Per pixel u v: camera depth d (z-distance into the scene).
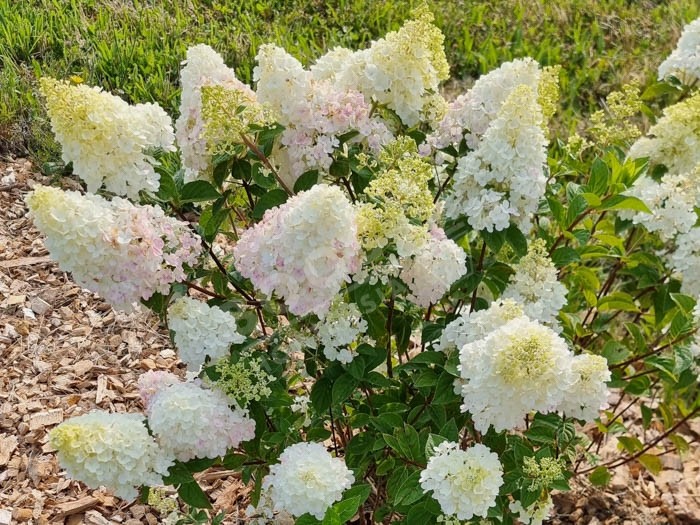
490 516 2.24
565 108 5.89
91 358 3.81
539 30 6.46
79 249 2.20
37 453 3.39
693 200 3.08
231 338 2.37
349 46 5.75
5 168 4.57
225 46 5.40
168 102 4.86
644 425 3.62
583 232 3.05
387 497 2.90
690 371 3.10
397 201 2.29
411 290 2.47
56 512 3.20
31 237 4.33
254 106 2.52
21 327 3.88
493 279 2.86
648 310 3.93
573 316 3.55
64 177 4.55
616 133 3.42
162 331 4.00
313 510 2.14
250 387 2.31
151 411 2.24
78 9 5.49
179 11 5.54
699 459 4.09
